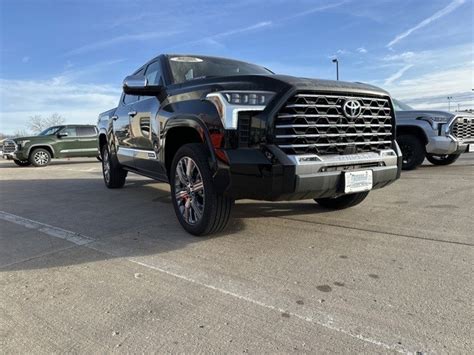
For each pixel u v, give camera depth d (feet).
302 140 10.25
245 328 7.00
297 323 7.11
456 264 9.55
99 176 32.58
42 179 31.12
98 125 24.53
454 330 6.73
